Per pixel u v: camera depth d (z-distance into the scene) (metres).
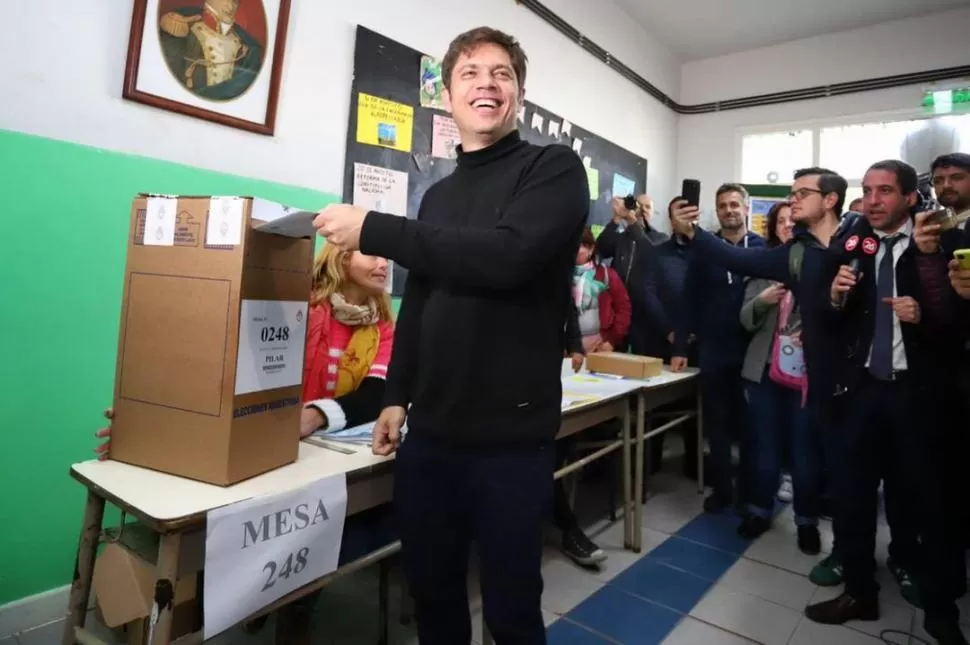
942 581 1.53
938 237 1.47
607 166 3.89
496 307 0.90
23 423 1.50
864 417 1.62
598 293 3.04
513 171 0.93
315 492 0.95
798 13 3.98
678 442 3.97
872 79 4.07
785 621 1.71
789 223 2.62
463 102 0.99
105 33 1.59
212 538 0.79
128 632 1.02
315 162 2.15
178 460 0.92
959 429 1.57
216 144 1.86
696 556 2.15
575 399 1.79
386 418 1.07
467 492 0.94
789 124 4.41
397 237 0.82
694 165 4.82
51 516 1.56
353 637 1.55
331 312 1.42
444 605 1.03
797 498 2.25
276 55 1.98
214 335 0.89
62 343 1.55
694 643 1.59
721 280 2.62
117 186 1.63
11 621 1.47
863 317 1.62
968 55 3.76
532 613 0.94
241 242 0.86
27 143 1.46
